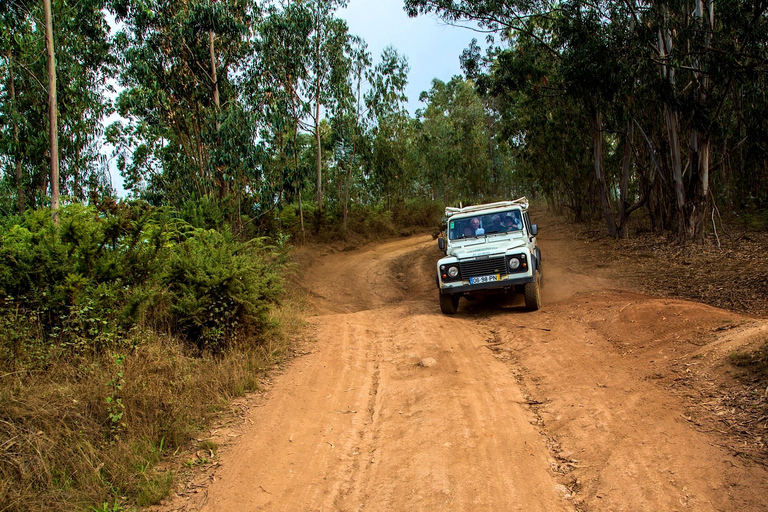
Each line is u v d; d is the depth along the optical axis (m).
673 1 15.09
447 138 46.81
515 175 43.91
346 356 8.12
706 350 5.89
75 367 5.40
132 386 5.13
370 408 5.93
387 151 34.34
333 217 32.00
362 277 19.97
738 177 23.89
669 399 4.96
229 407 5.83
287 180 22.92
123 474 4.14
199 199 19.89
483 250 10.66
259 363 7.21
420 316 10.55
